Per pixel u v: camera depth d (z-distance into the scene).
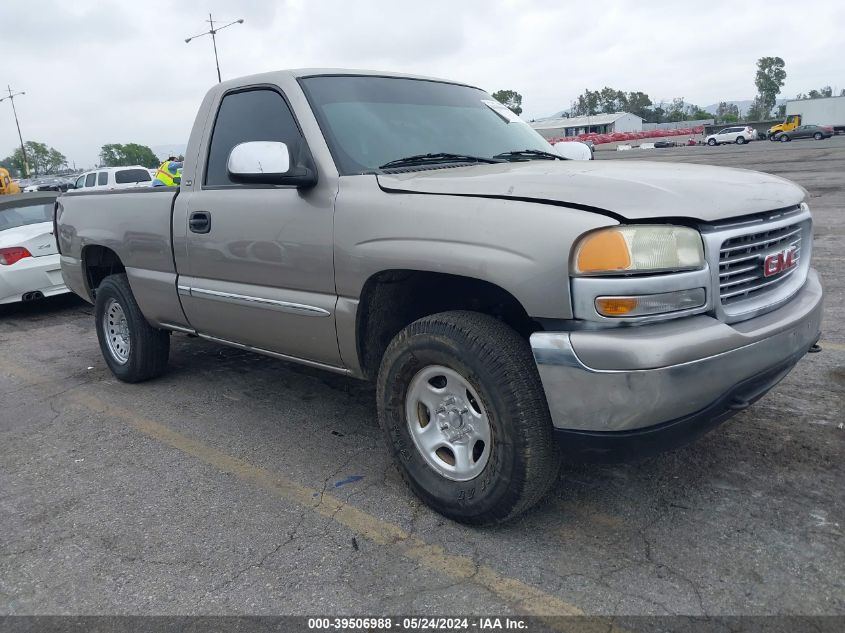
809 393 4.18
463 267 2.75
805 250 3.35
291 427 4.27
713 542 2.82
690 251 2.57
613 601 2.51
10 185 27.06
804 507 3.02
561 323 2.57
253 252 3.72
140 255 4.61
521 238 2.61
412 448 3.17
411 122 3.80
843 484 3.19
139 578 2.80
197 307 4.26
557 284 2.53
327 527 3.10
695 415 2.59
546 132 98.75
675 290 2.53
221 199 3.92
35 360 6.27
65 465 3.91
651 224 2.52
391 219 3.03
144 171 22.78
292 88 3.70
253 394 4.89
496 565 2.75
